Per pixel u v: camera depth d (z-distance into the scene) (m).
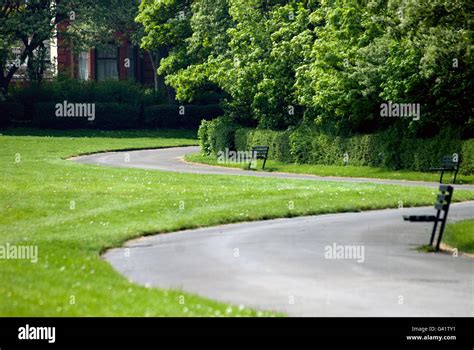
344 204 51.31
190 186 61.59
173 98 149.25
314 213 49.03
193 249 36.25
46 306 23.56
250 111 102.69
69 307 23.52
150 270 31.17
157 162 92.94
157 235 40.59
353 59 84.44
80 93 144.25
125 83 147.88
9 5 142.88
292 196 54.47
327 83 84.56
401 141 79.44
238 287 28.28
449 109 78.31
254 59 98.81
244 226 44.00
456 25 61.31
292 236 40.31
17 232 39.06
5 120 141.00
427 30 61.22
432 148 76.56
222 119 103.94
